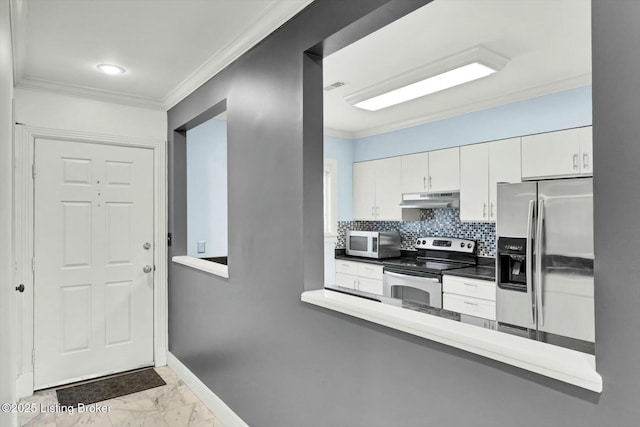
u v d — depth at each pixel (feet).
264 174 7.03
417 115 13.39
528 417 3.47
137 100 10.96
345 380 5.35
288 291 6.42
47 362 9.87
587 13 6.74
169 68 9.00
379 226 16.67
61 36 7.47
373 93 10.32
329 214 15.90
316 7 5.82
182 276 10.59
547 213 8.38
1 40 3.39
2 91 3.63
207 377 9.13
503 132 11.44
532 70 9.34
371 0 4.87
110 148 10.77
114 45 7.84
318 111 6.24
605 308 2.98
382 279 13.75
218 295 8.61
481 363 3.82
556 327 8.17
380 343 4.86
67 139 10.10
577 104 9.88
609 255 2.97
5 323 3.86
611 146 2.97
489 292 10.52
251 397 7.43
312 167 6.17
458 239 13.57
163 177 11.49
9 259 5.07
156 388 9.97
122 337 10.93
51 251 9.91
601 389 2.97
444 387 4.15
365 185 15.94
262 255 7.08
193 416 8.61
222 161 13.21
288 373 6.43
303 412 6.10
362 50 8.22
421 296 12.48
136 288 11.13
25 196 9.51
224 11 6.57
